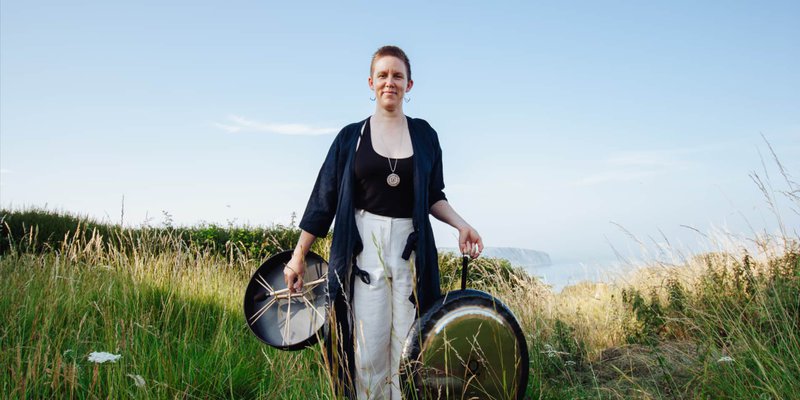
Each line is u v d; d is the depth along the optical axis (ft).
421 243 8.05
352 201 8.15
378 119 8.47
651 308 14.52
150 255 20.66
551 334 14.14
